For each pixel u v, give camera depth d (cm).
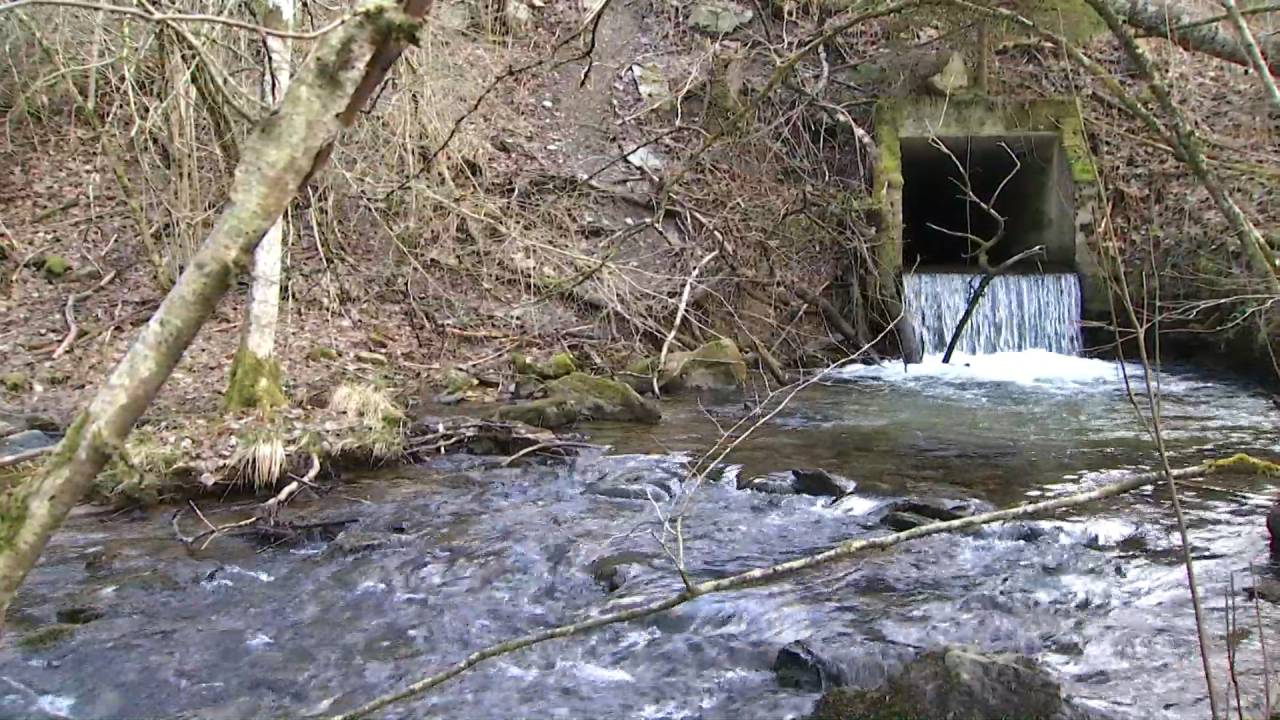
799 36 1812
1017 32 1606
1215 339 1399
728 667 547
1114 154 1639
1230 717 461
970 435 1059
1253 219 1402
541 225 1537
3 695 523
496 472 943
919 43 1664
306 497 858
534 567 700
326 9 1125
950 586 641
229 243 196
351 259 1420
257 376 976
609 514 814
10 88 1494
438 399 1210
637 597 639
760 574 353
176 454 855
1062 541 716
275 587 673
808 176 1698
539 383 1250
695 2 1952
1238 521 746
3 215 1455
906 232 2022
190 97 1123
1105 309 1525
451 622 616
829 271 1588
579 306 1471
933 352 1560
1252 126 1594
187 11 991
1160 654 537
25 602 645
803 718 481
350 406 998
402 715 504
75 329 1267
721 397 1309
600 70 1852
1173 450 975
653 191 1641
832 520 791
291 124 199
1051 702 465
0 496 200
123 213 1478
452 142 1470
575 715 499
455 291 1455
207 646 584
